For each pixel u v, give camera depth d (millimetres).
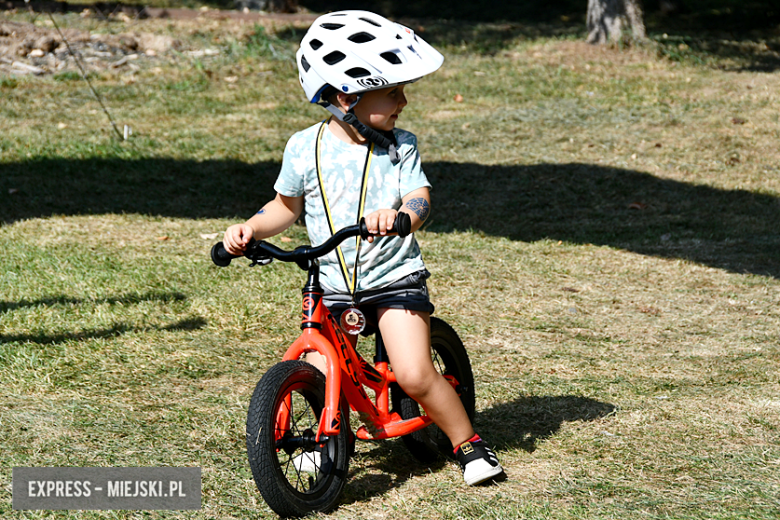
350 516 5066
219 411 6598
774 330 9070
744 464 5793
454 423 5410
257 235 5129
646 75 23344
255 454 4742
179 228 12352
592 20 26844
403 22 32031
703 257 11930
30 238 11430
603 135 18234
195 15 30984
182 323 8625
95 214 12859
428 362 5230
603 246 12375
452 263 11258
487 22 33531
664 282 10812
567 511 5070
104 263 10383
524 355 8188
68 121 18141
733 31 31047
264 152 16703
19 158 15359
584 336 8797
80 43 24562
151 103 20031
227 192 14453
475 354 8188
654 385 7418
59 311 8641
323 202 5164
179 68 23297
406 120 19438
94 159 15562
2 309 8633
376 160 5109
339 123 5176
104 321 8453
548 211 14289
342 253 5137
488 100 21109
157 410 6590
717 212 14102
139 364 7527
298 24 29953
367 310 5348
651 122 19047
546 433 6379
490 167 16344
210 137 17469
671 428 6453
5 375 7109
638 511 5074
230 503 5180
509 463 5840
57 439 6004
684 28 31781
